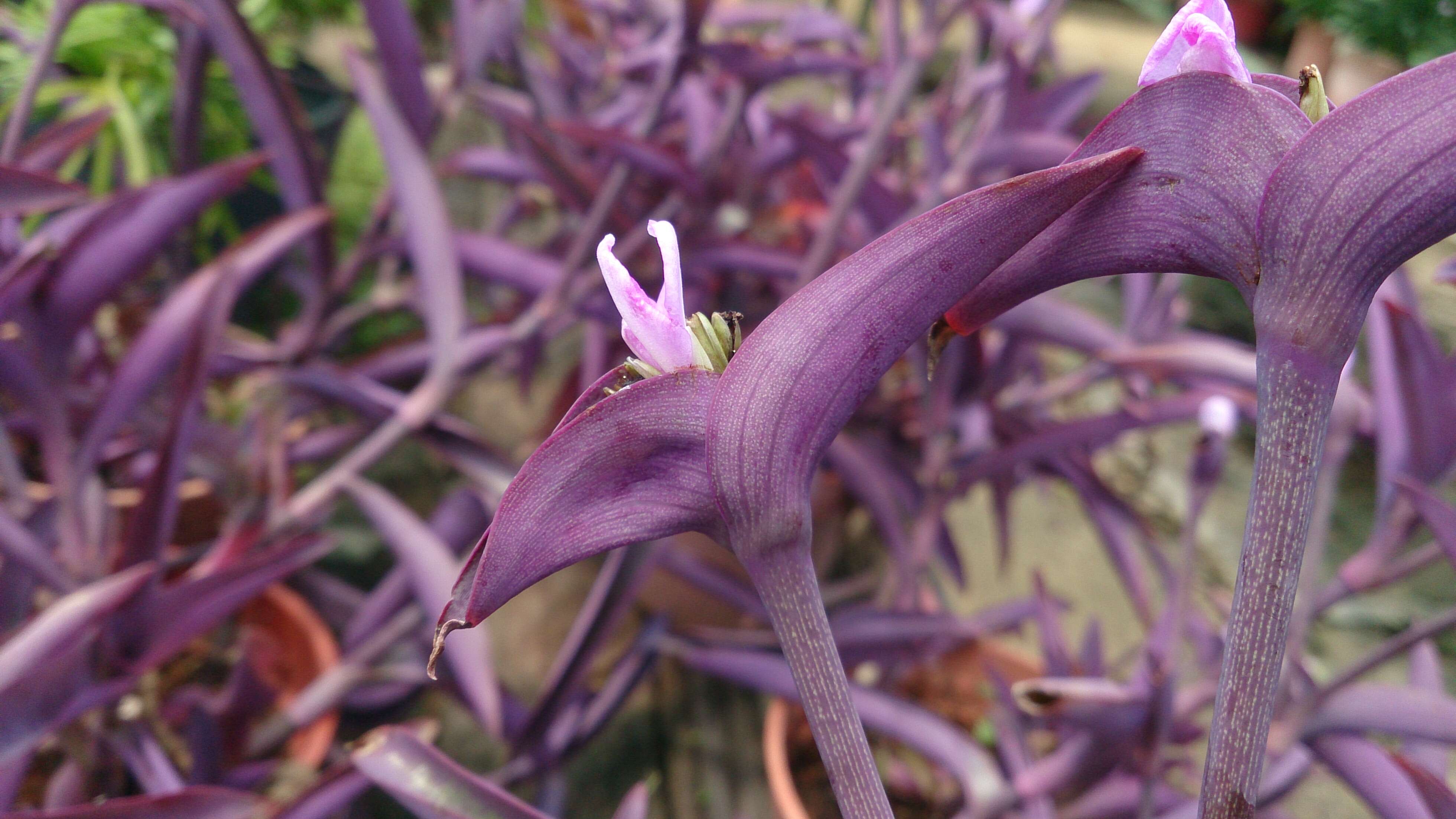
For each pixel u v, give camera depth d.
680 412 0.23
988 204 0.23
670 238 0.24
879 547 1.05
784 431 0.23
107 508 0.56
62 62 0.83
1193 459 0.44
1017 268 0.24
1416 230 0.22
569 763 0.62
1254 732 0.23
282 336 0.91
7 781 0.36
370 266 1.16
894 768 0.76
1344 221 0.22
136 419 0.69
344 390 0.63
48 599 0.54
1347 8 1.19
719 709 0.92
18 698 0.35
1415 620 0.98
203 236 1.01
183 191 0.47
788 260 0.72
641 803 0.39
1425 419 0.42
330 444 0.77
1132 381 0.72
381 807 0.73
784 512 0.24
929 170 0.71
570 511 0.23
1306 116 0.22
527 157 0.72
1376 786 0.41
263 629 0.77
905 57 0.71
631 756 0.87
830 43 1.21
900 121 0.91
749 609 0.68
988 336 0.86
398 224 0.84
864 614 0.68
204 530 0.82
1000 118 0.72
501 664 0.94
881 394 0.88
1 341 0.45
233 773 0.54
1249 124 0.22
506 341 0.68
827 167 0.72
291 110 0.61
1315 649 0.96
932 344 0.25
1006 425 0.78
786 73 0.72
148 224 0.47
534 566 0.23
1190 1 0.23
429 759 0.35
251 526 0.60
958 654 0.81
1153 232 0.23
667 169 0.70
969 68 0.91
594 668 0.93
